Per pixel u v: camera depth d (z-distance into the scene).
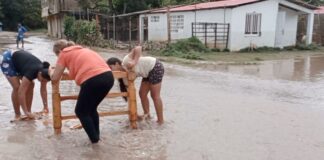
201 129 6.82
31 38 42.47
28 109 7.50
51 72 6.34
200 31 26.31
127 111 6.79
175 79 13.03
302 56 23.06
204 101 9.27
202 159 5.39
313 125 7.21
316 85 12.24
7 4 66.19
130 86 6.69
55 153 5.53
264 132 6.70
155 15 31.14
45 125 6.94
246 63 18.59
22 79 7.02
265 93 10.60
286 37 28.33
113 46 27.45
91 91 5.62
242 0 27.36
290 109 8.56
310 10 28.02
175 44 23.12
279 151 5.75
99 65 5.71
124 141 6.10
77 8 40.00
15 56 7.05
